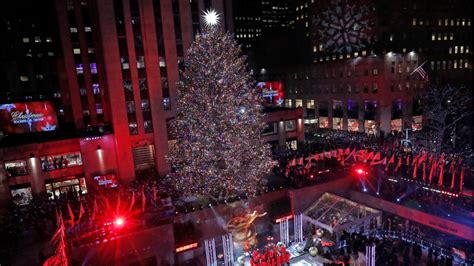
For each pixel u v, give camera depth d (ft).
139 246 82.38
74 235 81.15
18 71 200.23
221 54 95.55
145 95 134.31
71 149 127.85
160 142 136.46
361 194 107.24
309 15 272.92
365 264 76.69
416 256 80.53
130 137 133.28
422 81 218.18
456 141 163.43
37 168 121.49
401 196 100.63
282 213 101.76
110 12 125.90
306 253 84.38
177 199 104.53
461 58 245.86
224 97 95.25
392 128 211.00
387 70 204.23
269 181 115.34
